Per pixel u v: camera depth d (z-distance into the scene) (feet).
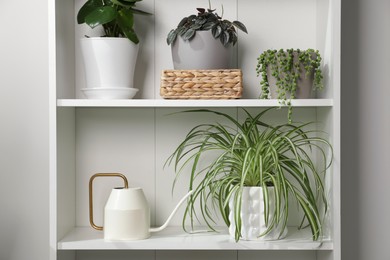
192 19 5.30
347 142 5.82
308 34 5.74
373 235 5.82
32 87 5.81
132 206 5.04
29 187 5.82
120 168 5.78
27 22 5.79
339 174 4.90
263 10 5.75
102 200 5.78
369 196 5.82
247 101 4.94
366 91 5.81
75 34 5.75
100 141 5.79
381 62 5.81
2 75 5.81
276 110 5.77
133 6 5.68
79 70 5.77
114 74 5.28
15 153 5.82
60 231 5.11
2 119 5.82
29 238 5.82
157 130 5.79
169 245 4.92
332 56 4.97
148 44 5.77
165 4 5.77
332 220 4.93
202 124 5.79
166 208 5.77
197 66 5.18
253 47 5.76
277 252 5.78
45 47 5.80
